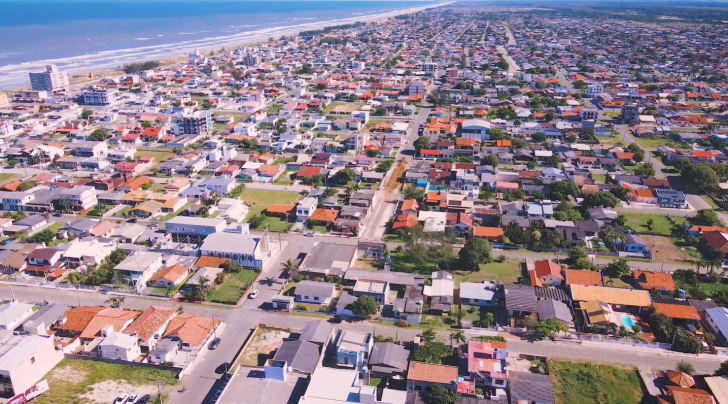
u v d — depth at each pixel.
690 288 120.62
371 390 83.69
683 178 193.00
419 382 88.19
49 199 167.38
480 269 132.25
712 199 178.88
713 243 140.25
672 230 154.25
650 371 95.06
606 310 109.44
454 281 126.19
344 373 87.88
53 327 106.25
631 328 106.75
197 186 178.38
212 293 120.50
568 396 89.06
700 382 90.81
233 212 161.12
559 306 110.94
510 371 92.06
